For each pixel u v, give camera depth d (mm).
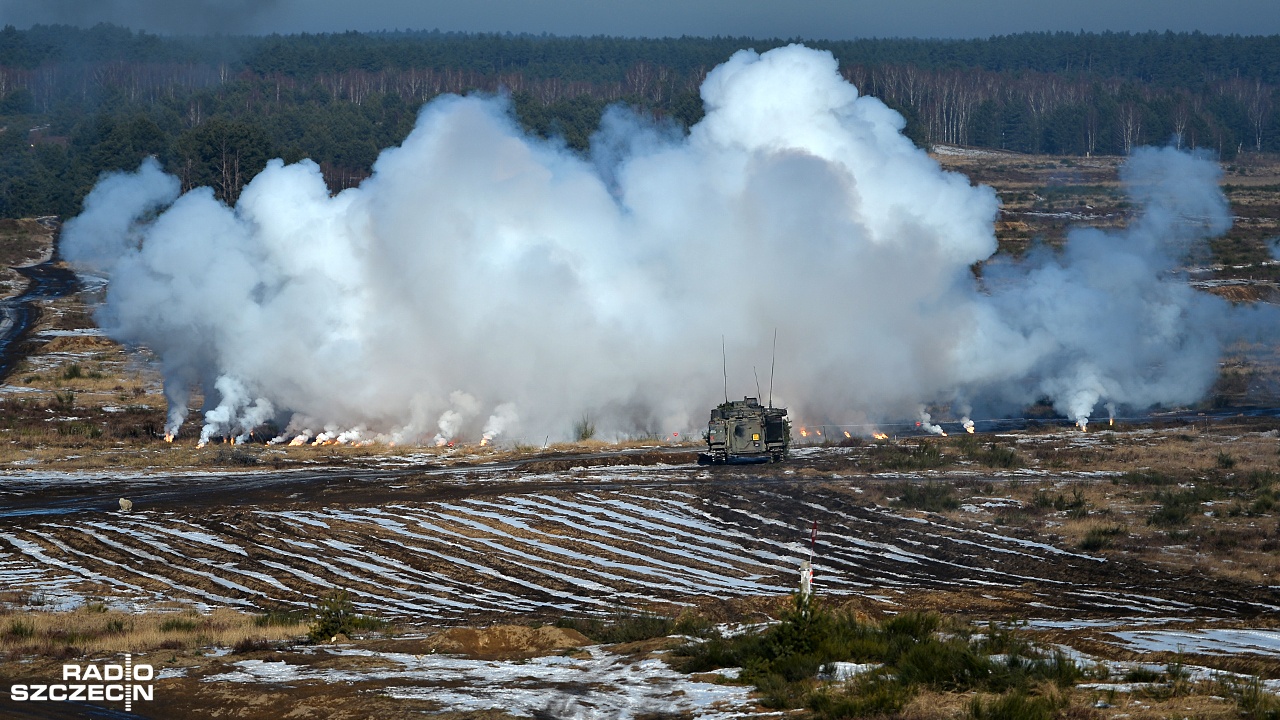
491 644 52719
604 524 93312
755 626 55438
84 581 77125
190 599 72688
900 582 75250
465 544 87312
